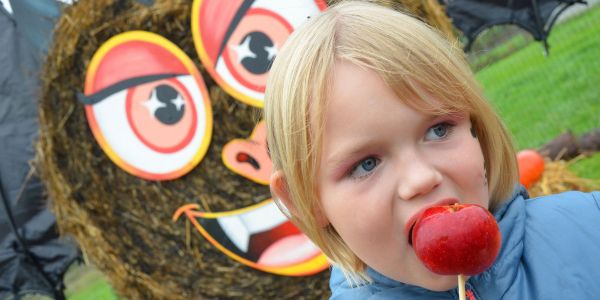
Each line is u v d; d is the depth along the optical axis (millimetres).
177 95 3635
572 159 3854
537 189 3119
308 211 1112
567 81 3973
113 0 3570
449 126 1055
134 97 3645
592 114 3912
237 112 3645
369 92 990
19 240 3836
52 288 3883
